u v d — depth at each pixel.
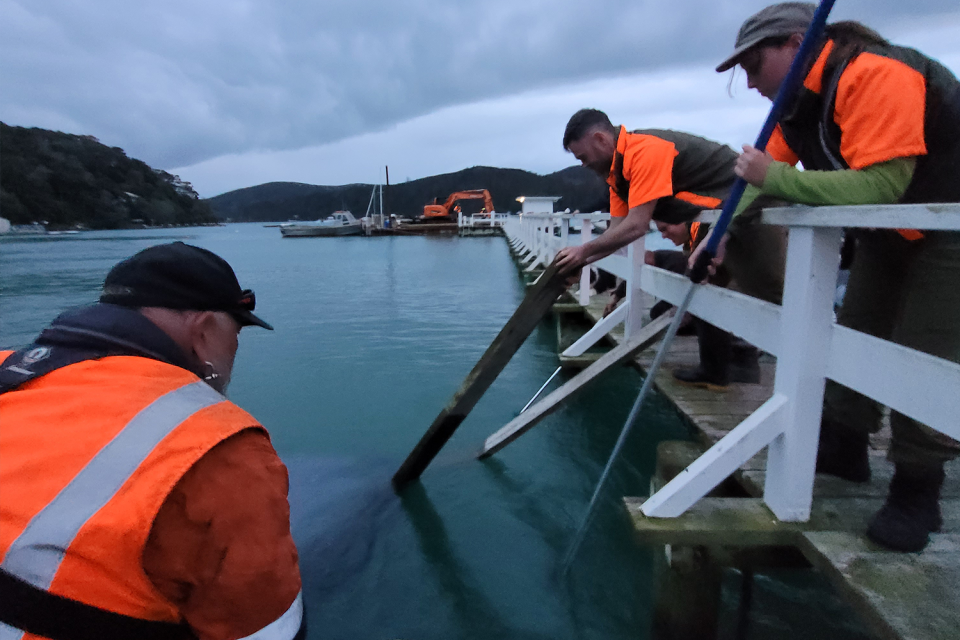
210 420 0.90
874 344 1.39
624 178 2.66
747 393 3.07
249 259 20.17
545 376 5.09
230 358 1.17
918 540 1.51
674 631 1.95
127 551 0.82
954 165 1.47
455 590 2.32
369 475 3.34
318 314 8.39
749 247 2.68
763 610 2.13
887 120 1.40
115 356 0.95
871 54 1.45
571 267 2.67
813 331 1.60
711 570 1.90
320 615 2.18
